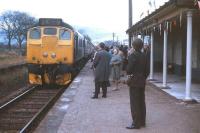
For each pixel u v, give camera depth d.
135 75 10.67
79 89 19.70
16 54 74.44
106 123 11.45
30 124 12.36
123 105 14.66
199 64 21.52
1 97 20.84
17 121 14.29
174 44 28.03
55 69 24.22
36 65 24.33
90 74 30.25
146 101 15.52
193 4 13.73
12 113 15.90
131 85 10.70
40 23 24.55
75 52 25.97
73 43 24.55
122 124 11.31
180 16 15.34
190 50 14.69
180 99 15.54
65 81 24.48
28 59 24.47
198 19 19.23
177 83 21.56
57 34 24.41
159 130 10.52
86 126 11.07
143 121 10.90
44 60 24.28
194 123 11.33
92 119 12.02
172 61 28.64
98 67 16.45
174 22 19.72
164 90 18.47
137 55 10.65
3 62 46.56
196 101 14.83
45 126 11.18
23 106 17.59
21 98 19.52
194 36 22.27
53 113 13.09
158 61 33.06
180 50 26.03
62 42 24.41
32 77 24.53
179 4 13.75
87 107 14.21
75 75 28.27
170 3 14.41
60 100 15.92
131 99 10.76
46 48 24.31
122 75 26.66
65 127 10.95
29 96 20.69
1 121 14.28
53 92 22.33
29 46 24.47
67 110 13.58
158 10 17.20
